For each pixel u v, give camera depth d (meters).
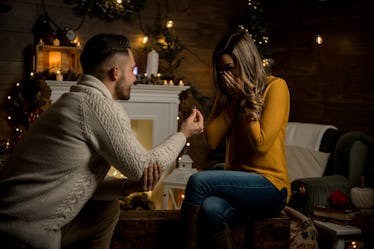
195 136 4.77
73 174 1.49
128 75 1.64
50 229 1.48
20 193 1.44
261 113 1.88
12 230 1.43
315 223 2.95
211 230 1.73
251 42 1.91
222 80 1.94
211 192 1.78
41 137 1.47
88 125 1.47
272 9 4.82
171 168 4.22
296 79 4.62
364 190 3.06
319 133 3.79
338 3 4.16
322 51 4.34
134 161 1.52
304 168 3.64
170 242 1.95
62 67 3.96
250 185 1.80
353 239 2.82
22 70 3.90
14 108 3.83
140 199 3.87
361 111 3.99
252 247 1.93
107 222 1.79
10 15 3.83
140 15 4.41
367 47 3.93
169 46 4.36
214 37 4.83
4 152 3.63
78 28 4.10
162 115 4.22
